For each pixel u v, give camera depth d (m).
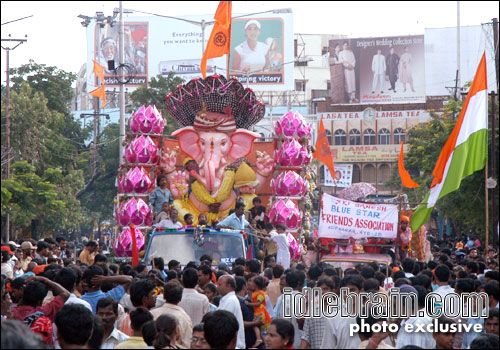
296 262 17.59
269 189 19.31
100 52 62.69
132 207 17.77
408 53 73.06
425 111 72.56
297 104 85.31
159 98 43.75
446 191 15.15
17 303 8.95
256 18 64.00
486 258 18.58
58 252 18.97
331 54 75.12
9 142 31.11
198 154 18.73
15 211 30.47
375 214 16.91
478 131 14.97
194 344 6.74
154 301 7.95
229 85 18.34
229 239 14.78
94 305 8.54
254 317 9.26
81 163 43.38
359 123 74.62
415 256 19.73
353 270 12.03
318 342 7.88
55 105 45.06
